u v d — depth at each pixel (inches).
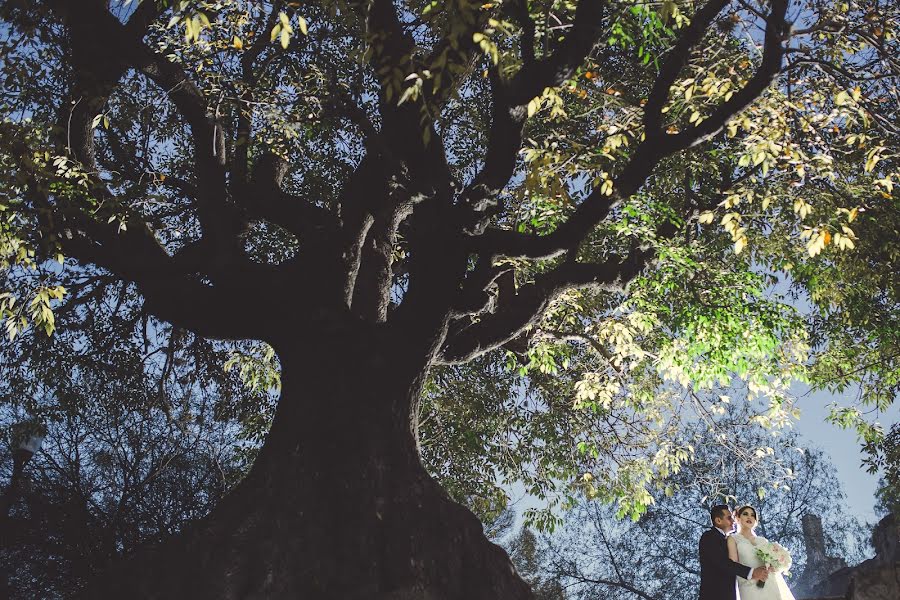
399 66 376.5
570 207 557.0
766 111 428.1
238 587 359.3
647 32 494.9
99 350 687.7
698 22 374.3
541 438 768.3
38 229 413.4
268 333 444.5
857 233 597.3
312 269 445.1
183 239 660.1
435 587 373.4
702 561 402.9
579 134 564.4
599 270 493.4
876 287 666.2
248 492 394.3
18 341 664.4
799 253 641.0
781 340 645.9
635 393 707.4
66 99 448.8
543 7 417.7
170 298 444.5
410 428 420.2
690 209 611.5
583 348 747.4
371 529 379.9
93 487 609.9
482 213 394.0
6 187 391.2
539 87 362.6
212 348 721.0
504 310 476.1
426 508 393.7
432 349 426.0
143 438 641.0
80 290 644.1
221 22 493.0
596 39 358.9
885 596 486.9
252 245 726.5
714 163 589.3
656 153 387.9
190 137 672.4
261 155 546.3
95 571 564.4
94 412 671.1
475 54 412.8
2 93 446.6
